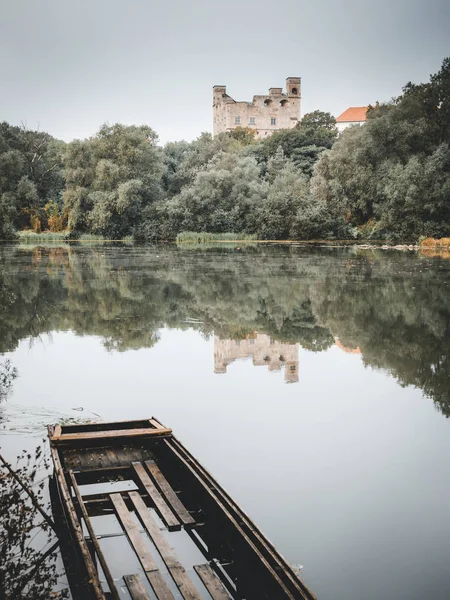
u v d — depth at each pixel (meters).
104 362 11.92
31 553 5.14
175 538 5.32
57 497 6.03
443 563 5.14
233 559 5.03
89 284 24.77
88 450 6.92
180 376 10.94
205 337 14.54
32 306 18.97
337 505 6.13
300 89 128.00
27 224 71.06
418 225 47.66
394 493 6.39
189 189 62.59
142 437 7.01
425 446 7.71
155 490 5.99
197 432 8.15
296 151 77.25
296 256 39.62
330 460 7.25
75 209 63.84
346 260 36.06
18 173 68.06
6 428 8.05
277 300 20.47
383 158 50.47
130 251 46.41
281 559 4.53
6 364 11.62
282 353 12.94
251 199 60.50
